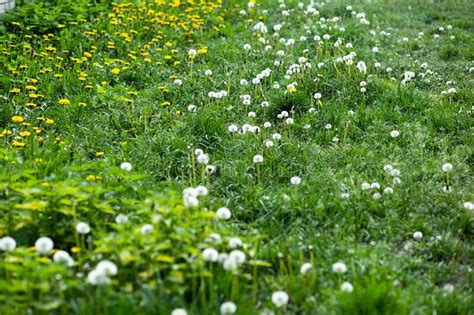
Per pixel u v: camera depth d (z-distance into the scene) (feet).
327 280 11.53
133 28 22.81
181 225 11.36
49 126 15.65
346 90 17.26
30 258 11.03
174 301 10.76
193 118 15.78
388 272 11.70
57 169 13.50
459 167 14.28
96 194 12.10
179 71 19.45
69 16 22.12
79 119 15.97
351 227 12.69
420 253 12.39
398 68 19.71
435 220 13.00
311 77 18.12
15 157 13.60
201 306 10.88
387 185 13.67
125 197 12.53
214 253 11.03
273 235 12.64
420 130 15.64
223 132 15.53
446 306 11.10
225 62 19.77
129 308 10.56
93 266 11.13
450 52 21.67
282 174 14.19
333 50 20.79
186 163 14.49
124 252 10.87
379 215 13.12
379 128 15.78
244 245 11.62
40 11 21.95
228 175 14.02
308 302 11.04
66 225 11.83
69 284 10.52
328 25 23.36
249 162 14.47
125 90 17.31
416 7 29.94
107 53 20.24
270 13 26.91
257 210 13.24
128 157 14.52
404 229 12.80
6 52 18.21
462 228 12.85
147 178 13.80
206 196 13.14
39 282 10.63
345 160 14.64
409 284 11.60
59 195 11.80
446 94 17.35
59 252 10.89
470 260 12.26
